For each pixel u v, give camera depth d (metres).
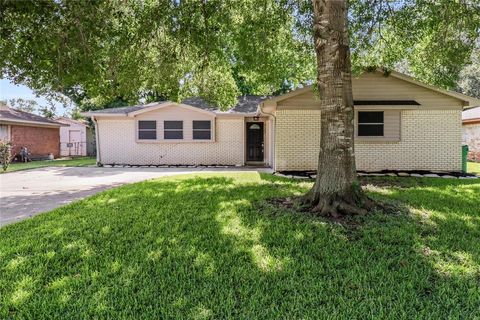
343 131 5.10
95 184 9.15
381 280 2.90
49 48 6.18
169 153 14.96
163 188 7.74
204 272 3.06
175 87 9.28
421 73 9.05
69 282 2.87
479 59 8.60
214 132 14.79
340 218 4.73
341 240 3.88
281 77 9.57
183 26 7.43
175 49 8.40
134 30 7.32
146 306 2.49
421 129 10.92
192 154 14.95
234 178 9.59
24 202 6.53
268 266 3.18
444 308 2.46
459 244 3.76
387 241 3.85
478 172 11.38
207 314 2.37
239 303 2.53
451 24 7.44
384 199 5.98
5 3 5.40
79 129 26.92
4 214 5.52
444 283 2.84
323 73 5.17
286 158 11.05
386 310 2.43
